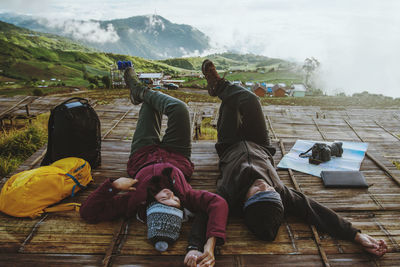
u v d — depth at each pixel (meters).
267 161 2.96
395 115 11.19
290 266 2.13
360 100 45.94
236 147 3.22
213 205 2.35
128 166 3.19
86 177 3.21
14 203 2.62
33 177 2.74
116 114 8.07
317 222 2.47
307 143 4.47
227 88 3.40
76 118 3.23
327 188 3.21
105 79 68.19
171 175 2.58
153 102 3.37
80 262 2.17
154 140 3.30
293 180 3.37
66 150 3.29
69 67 141.62
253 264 2.14
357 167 3.66
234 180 2.67
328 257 2.21
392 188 3.19
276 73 140.88
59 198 2.87
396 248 2.31
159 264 2.14
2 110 9.01
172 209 2.30
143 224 2.60
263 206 2.27
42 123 8.26
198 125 8.21
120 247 2.31
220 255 2.22
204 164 3.82
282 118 8.84
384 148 6.07
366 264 2.15
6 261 2.17
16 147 5.72
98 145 3.63
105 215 2.56
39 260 2.18
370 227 2.56
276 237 2.42
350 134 7.11
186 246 2.32
